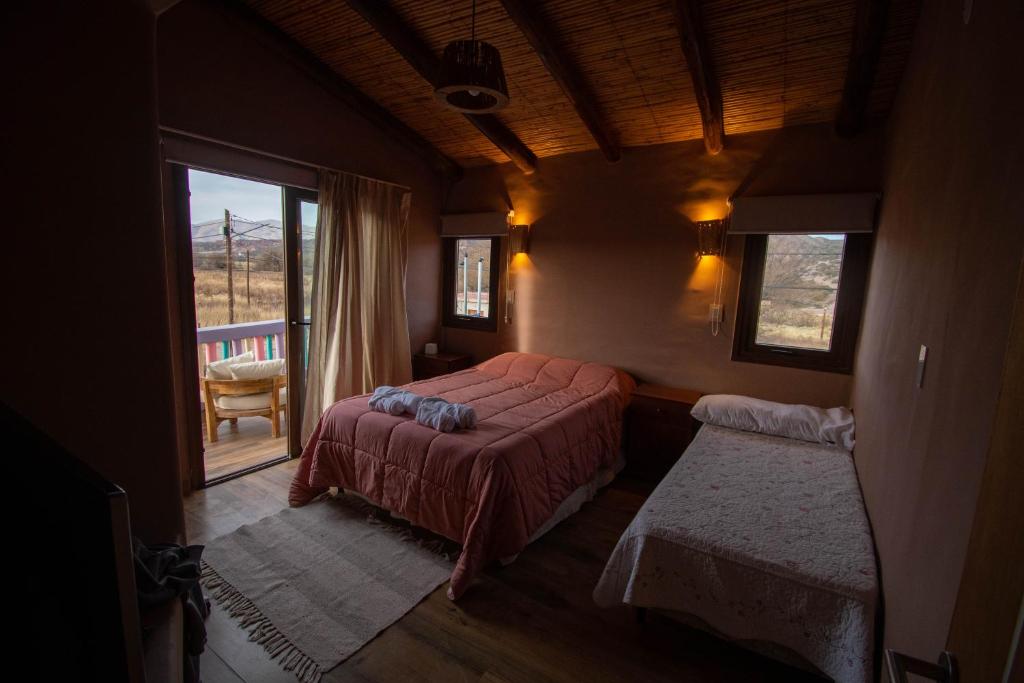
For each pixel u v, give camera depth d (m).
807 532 1.82
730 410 3.12
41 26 1.23
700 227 3.49
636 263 3.84
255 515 2.84
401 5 2.79
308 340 3.77
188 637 1.39
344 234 3.71
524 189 4.33
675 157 3.61
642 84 3.10
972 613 0.60
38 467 0.65
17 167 1.21
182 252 2.92
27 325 1.26
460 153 4.41
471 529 2.22
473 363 4.79
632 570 1.88
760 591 1.65
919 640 1.07
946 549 0.98
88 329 1.37
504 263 4.48
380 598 2.17
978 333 0.95
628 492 3.33
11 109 1.19
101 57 1.35
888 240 2.35
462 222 4.57
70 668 0.64
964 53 1.33
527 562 2.49
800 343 3.30
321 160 3.60
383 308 4.10
